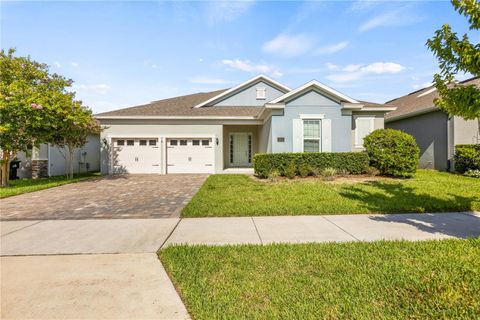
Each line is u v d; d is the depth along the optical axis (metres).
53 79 12.84
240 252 3.80
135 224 5.33
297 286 2.86
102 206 6.91
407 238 4.37
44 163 14.39
